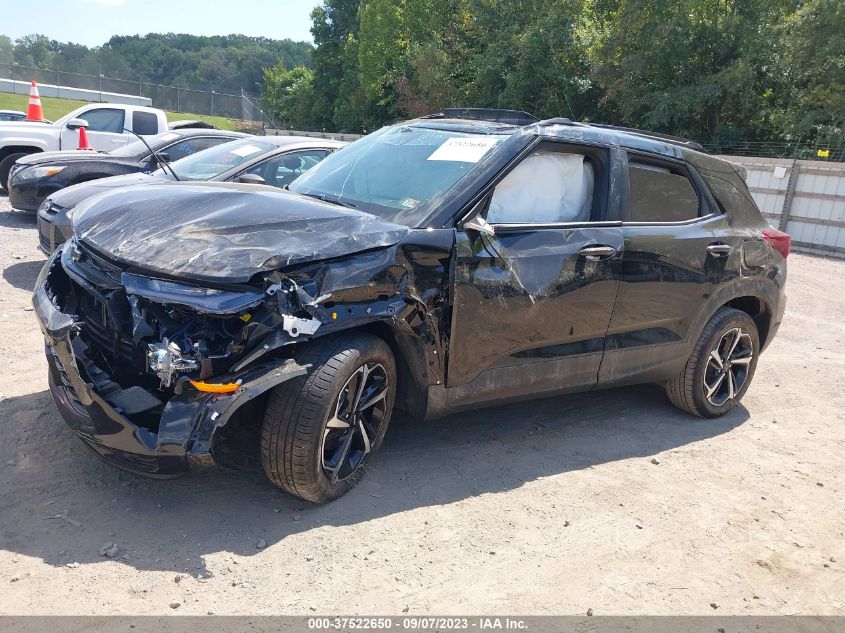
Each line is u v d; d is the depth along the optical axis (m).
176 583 2.78
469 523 3.42
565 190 4.15
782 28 24.00
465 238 3.60
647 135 4.74
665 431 4.83
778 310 5.33
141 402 2.99
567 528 3.48
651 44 25.14
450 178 3.84
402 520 3.38
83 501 3.28
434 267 3.48
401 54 42.66
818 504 3.99
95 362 3.21
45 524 3.08
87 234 3.37
